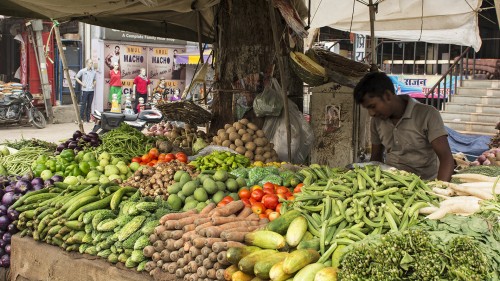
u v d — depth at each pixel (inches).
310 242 124.4
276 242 127.4
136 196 167.8
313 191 145.1
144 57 870.4
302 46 280.2
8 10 308.0
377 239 111.8
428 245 103.4
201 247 131.5
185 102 270.4
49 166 212.8
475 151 362.6
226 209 147.2
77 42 823.7
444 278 101.0
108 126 499.2
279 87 243.8
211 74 297.9
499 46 590.9
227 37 258.1
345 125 252.8
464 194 138.6
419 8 406.3
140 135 255.4
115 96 728.3
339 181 144.6
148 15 341.1
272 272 116.6
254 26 250.8
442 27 414.6
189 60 816.9
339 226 127.5
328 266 117.6
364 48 615.8
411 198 131.1
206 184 164.4
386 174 141.9
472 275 99.0
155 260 141.2
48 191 189.5
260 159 228.7
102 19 343.0
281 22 251.0
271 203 153.2
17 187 194.1
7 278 188.9
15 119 692.7
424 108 165.2
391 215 125.5
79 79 762.8
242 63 252.8
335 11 420.5
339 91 252.4
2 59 824.9
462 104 480.7
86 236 157.6
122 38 839.7
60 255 165.0
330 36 707.4
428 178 170.4
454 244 104.3
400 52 649.6
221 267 128.0
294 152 239.9
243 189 165.3
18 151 253.8
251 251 127.1
